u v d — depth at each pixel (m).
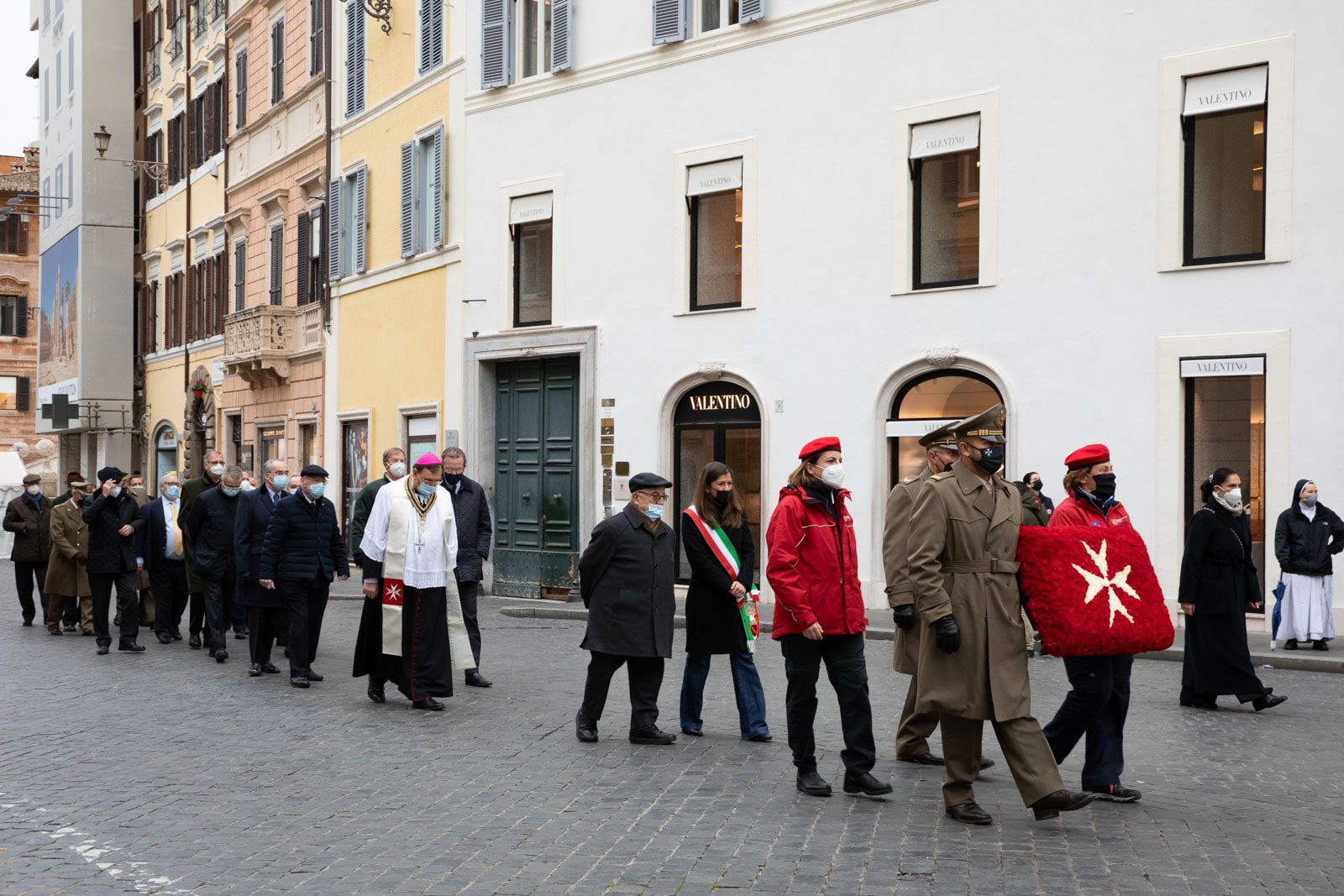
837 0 19.44
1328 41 15.38
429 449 26.34
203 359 38.84
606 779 8.33
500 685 12.51
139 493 18.53
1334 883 6.09
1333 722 10.59
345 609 21.22
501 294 24.38
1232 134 16.22
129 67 46.41
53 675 13.55
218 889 6.04
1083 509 8.12
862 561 19.06
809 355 19.77
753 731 9.67
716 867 6.30
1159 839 6.85
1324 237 15.35
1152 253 16.56
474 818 7.35
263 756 9.17
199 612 16.08
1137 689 12.37
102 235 45.88
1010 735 7.03
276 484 13.52
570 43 23.00
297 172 32.19
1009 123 17.77
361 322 28.88
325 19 30.19
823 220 19.66
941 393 18.61
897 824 7.14
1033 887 5.97
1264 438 15.79
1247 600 11.29
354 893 5.96
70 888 6.09
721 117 20.92
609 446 22.33
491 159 24.59
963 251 18.44
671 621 9.70
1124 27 16.83
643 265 21.92
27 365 64.50
